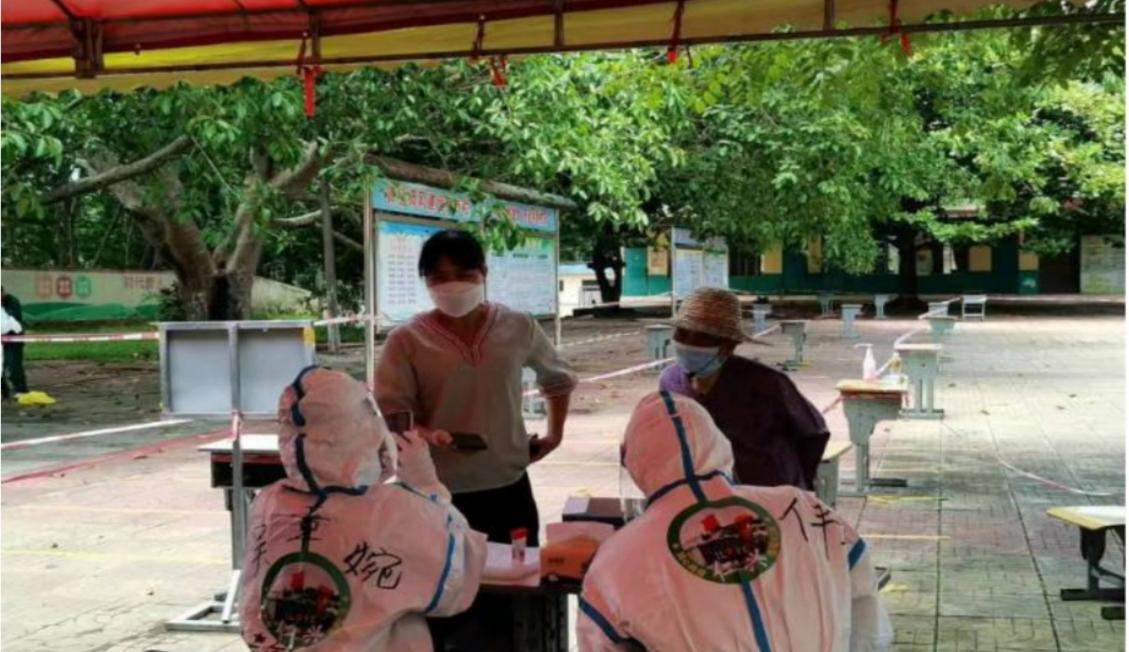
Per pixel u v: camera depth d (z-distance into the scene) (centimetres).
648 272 5147
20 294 3441
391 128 1266
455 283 427
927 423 1272
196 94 1091
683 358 417
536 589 361
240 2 466
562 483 963
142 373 2080
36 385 1858
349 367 1977
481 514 438
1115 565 672
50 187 1767
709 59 1077
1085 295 4481
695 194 2153
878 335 2653
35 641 575
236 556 586
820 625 301
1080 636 553
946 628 566
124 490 970
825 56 866
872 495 889
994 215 3438
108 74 520
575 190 1398
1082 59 741
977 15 730
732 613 295
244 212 1620
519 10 459
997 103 1067
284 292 3531
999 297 4409
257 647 314
